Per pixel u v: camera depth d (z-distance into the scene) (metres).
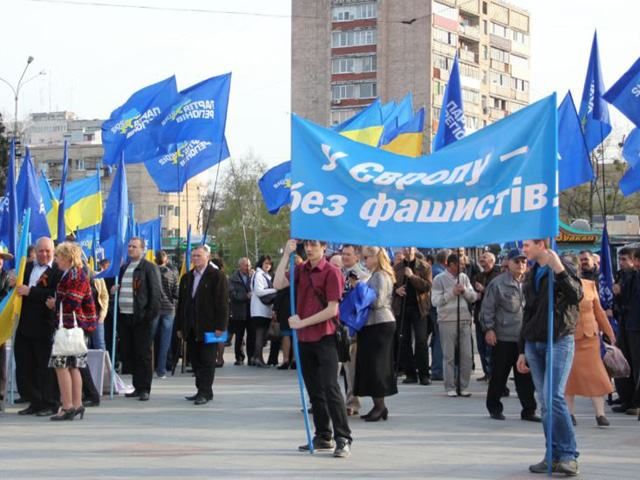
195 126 17.97
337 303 9.78
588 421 12.54
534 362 9.16
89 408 13.67
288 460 9.63
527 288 9.31
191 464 9.40
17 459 9.67
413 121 18.97
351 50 85.06
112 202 15.91
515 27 96.19
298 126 9.48
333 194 9.34
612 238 31.61
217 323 14.07
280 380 17.50
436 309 16.66
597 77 16.92
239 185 86.31
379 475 8.89
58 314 12.46
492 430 11.75
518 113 8.88
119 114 18.22
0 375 13.29
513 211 8.74
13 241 14.01
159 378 17.89
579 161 16.12
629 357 13.33
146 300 14.60
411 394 15.43
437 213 9.04
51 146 102.81
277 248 83.75
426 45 82.69
